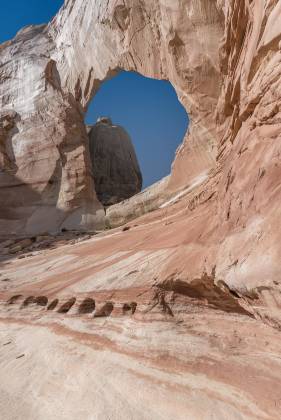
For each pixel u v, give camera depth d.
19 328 6.99
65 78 29.77
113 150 43.81
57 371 4.61
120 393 3.66
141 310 5.27
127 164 44.41
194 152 20.28
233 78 8.16
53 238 21.69
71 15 28.66
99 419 3.27
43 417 3.55
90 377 4.16
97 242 12.84
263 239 3.32
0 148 29.80
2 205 28.14
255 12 5.82
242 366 3.59
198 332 4.52
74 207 26.36
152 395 3.49
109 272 7.32
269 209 3.43
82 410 3.50
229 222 4.55
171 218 11.00
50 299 7.62
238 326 4.32
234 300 4.46
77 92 28.88
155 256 6.82
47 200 27.52
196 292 5.02
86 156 27.94
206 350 4.09
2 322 7.60
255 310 3.60
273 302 3.05
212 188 8.84
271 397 2.94
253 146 4.71
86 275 8.01
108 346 4.85
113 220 24.64
